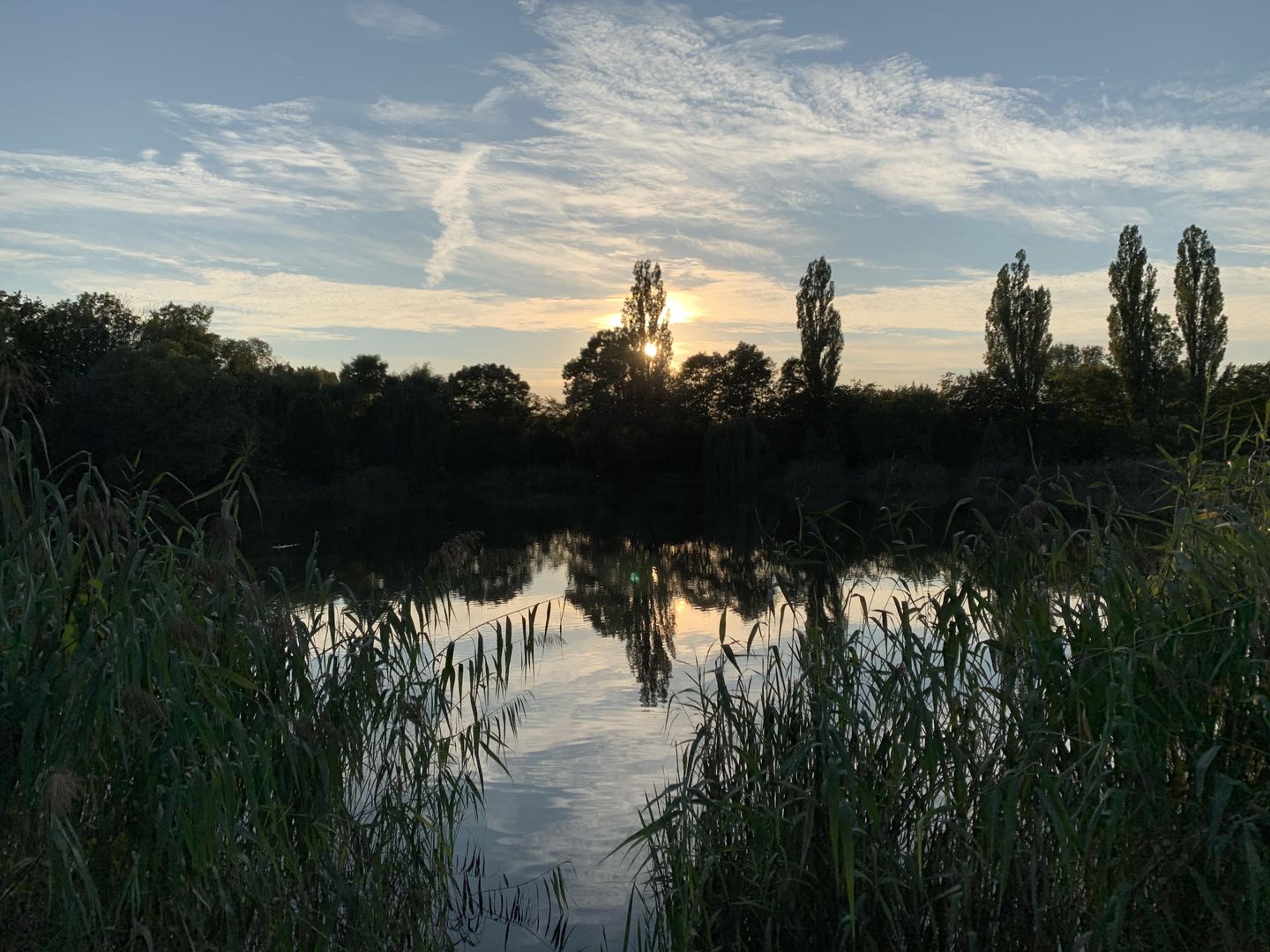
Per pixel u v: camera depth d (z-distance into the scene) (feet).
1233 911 10.12
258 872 11.00
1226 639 10.77
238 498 13.44
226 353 185.57
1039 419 141.28
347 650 13.71
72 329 134.62
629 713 28.32
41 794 9.25
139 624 10.02
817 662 14.07
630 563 69.72
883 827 12.69
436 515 123.95
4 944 9.68
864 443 153.69
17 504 10.23
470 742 16.06
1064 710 11.32
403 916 13.73
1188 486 12.81
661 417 170.40
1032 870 10.96
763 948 12.90
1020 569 12.77
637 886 17.42
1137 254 136.15
